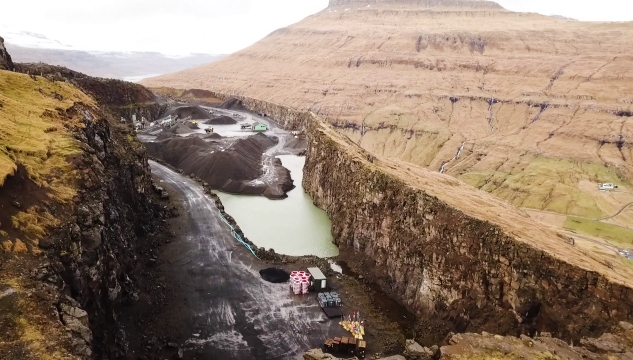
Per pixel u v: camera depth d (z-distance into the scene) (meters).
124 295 43.16
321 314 48.09
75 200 37.19
